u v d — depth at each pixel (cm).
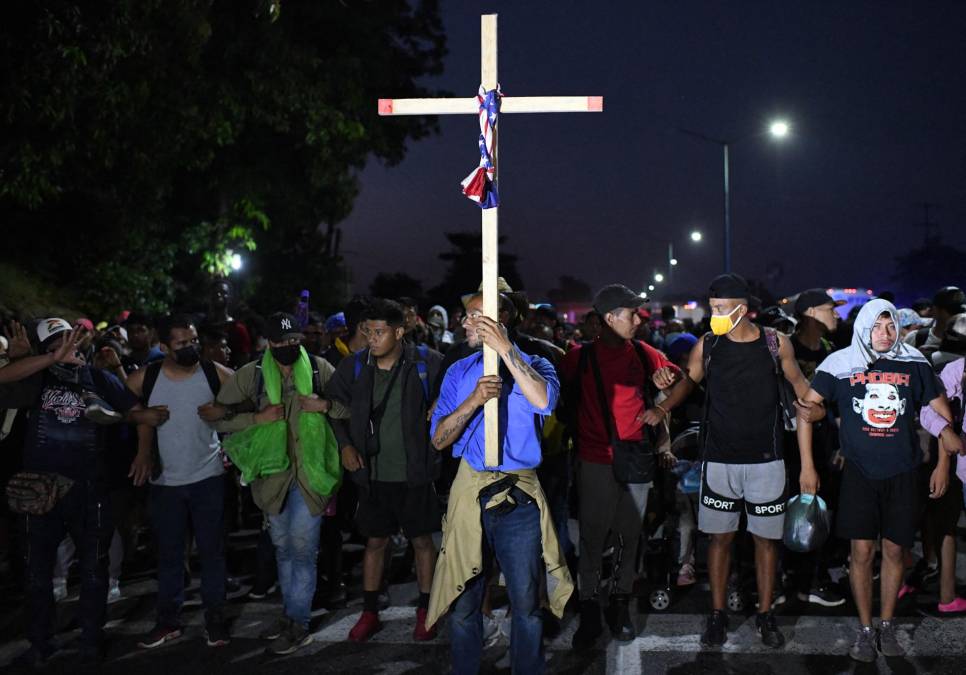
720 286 498
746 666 488
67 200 1597
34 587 504
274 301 2617
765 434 501
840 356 502
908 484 486
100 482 514
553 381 429
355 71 1788
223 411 522
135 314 809
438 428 429
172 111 1500
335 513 592
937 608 574
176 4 1263
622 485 522
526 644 414
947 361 625
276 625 538
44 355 492
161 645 534
